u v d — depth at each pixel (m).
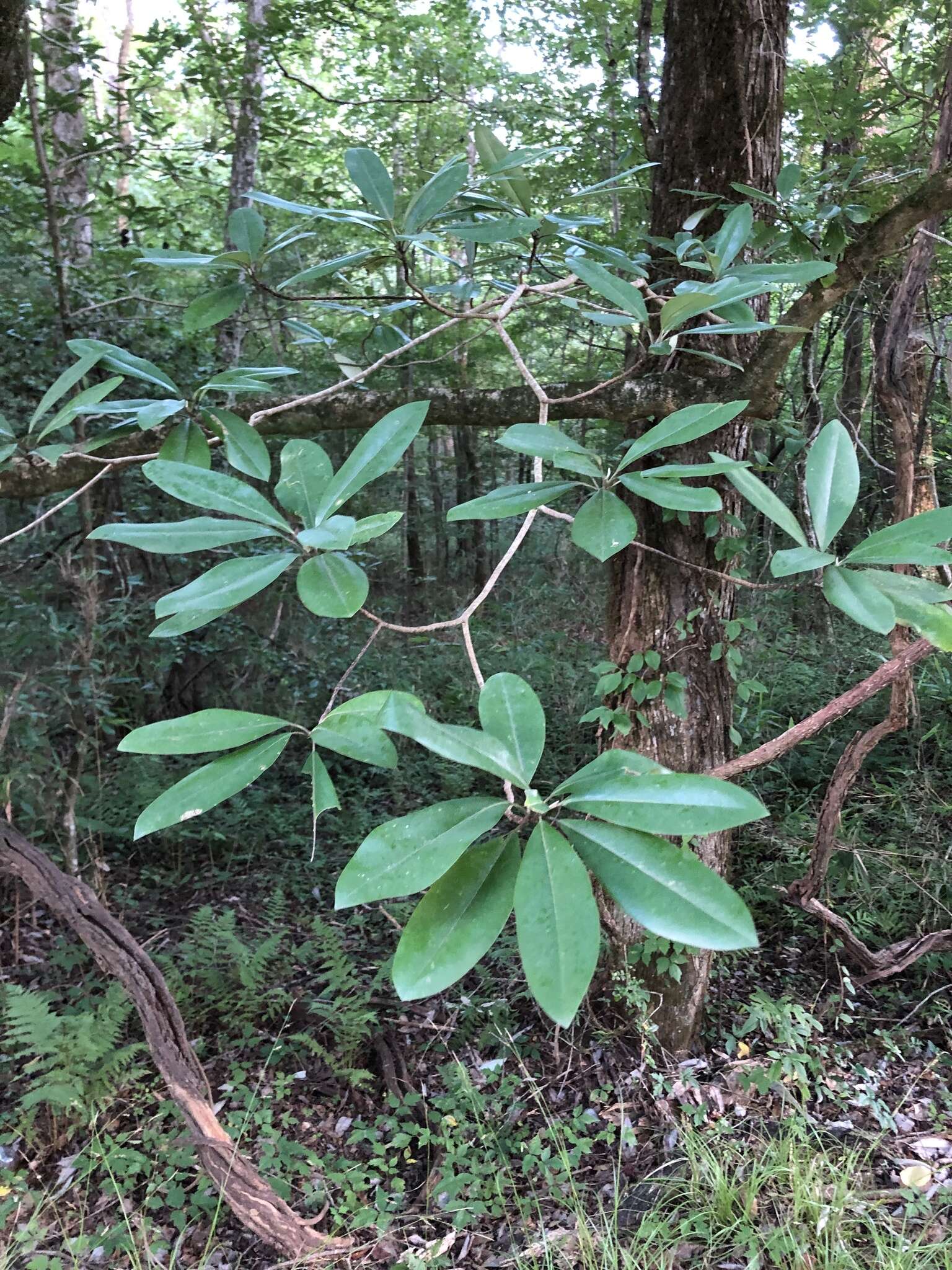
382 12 6.55
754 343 2.59
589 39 5.54
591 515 0.83
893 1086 2.89
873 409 5.12
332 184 5.65
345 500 0.83
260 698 5.27
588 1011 3.13
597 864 0.56
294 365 5.76
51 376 3.86
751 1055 3.05
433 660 6.07
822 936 3.67
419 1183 2.70
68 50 3.76
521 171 1.30
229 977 3.43
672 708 2.85
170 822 0.66
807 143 4.35
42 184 3.67
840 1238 2.13
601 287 1.27
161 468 0.84
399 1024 3.33
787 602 5.46
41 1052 2.72
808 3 3.91
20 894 3.81
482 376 9.02
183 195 7.02
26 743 3.59
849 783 2.97
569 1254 2.29
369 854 0.57
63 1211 2.52
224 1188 2.33
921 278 2.74
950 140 2.73
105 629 4.04
